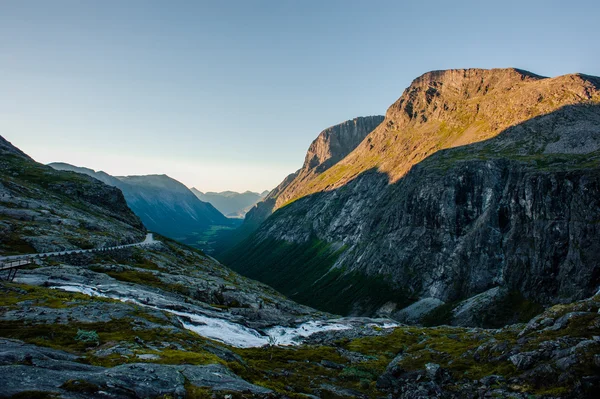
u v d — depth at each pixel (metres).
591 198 182.88
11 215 117.94
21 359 24.81
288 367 53.69
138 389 24.06
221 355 43.91
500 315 184.50
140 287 84.88
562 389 32.16
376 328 105.50
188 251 195.50
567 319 44.09
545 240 193.88
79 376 23.50
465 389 39.00
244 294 122.06
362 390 46.47
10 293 51.41
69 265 85.88
